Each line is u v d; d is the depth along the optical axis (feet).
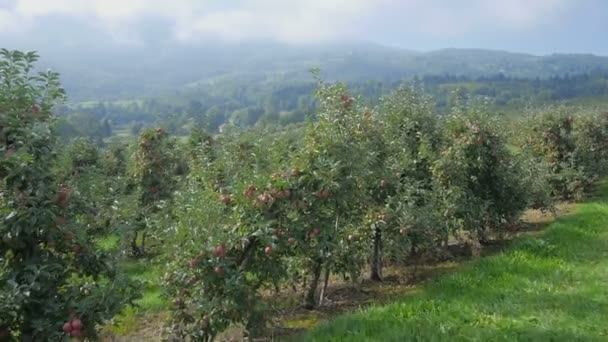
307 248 26.48
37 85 20.04
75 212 20.16
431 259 43.14
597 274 33.83
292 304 32.94
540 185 56.44
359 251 34.86
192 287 24.07
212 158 46.91
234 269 24.31
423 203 41.50
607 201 68.03
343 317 27.22
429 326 24.89
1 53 19.45
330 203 27.17
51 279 19.20
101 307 19.60
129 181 55.47
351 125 32.27
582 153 74.08
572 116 75.61
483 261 38.24
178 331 24.06
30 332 18.66
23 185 18.66
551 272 34.81
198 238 23.90
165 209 29.19
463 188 43.32
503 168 46.29
